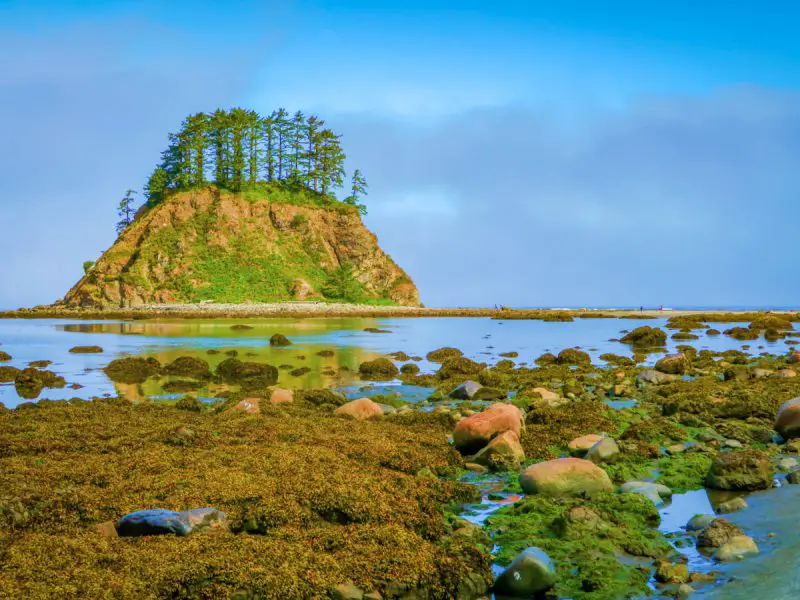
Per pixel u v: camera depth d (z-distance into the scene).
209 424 16.61
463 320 88.38
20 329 67.62
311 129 163.88
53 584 7.44
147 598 7.32
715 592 7.75
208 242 141.38
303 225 151.38
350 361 36.31
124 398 23.33
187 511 9.53
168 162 157.50
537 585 8.09
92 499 10.41
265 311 107.19
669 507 11.02
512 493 12.27
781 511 10.44
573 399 22.03
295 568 8.00
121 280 129.88
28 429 15.94
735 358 33.34
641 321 79.56
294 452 13.57
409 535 9.28
